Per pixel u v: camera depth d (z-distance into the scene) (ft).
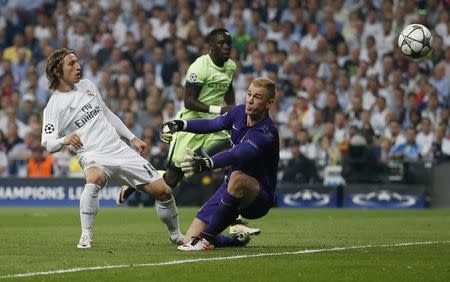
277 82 300.40
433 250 111.24
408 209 253.03
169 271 88.69
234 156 105.91
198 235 110.73
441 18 307.99
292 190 263.49
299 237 135.44
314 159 266.16
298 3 317.83
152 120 288.10
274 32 313.94
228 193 108.78
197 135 147.74
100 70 314.55
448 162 257.34
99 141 115.34
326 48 308.19
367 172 259.80
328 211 237.66
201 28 321.32
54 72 115.03
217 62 149.59
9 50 322.34
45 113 114.52
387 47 305.73
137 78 308.81
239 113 110.42
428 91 284.82
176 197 255.50
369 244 122.01
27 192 271.69
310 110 286.25
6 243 121.49
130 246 117.08
